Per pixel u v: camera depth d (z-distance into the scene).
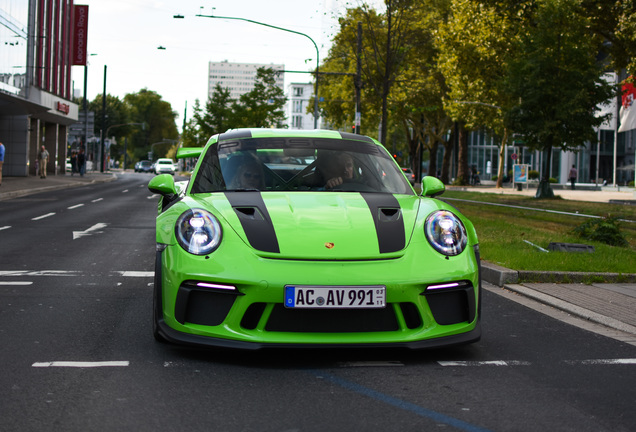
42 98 41.41
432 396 3.45
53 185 29.44
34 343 4.42
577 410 3.27
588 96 24.20
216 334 3.80
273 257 3.84
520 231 12.08
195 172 5.10
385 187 5.04
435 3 31.53
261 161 5.11
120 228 12.70
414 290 3.87
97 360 4.02
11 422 3.00
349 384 3.63
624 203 23.55
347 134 5.75
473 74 27.75
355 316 3.86
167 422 3.02
